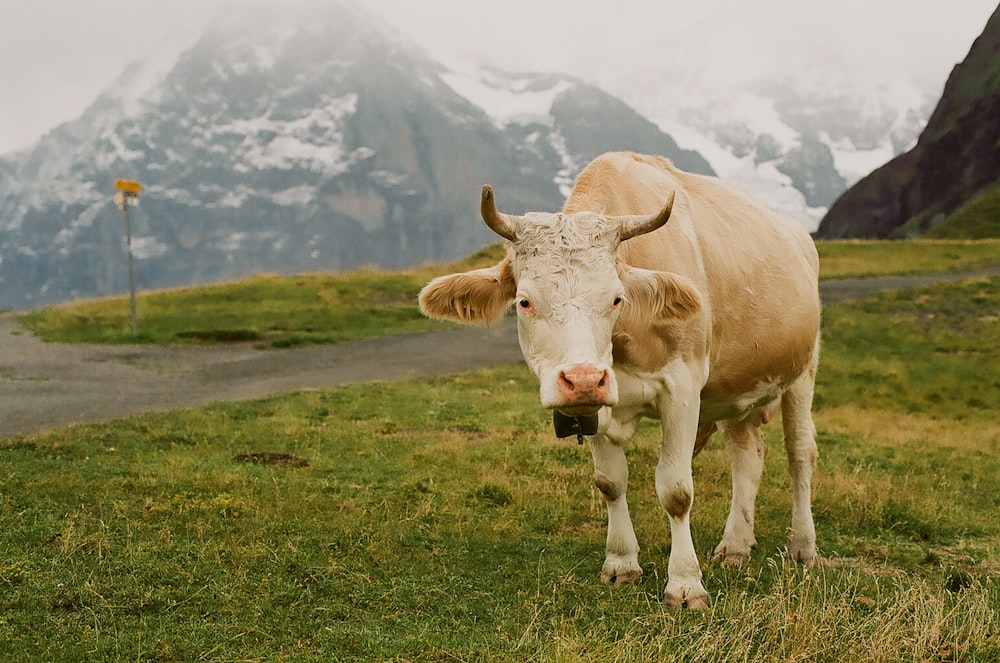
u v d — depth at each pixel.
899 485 11.02
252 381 17.92
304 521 7.90
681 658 5.41
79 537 7.04
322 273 35.56
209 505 8.06
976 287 32.34
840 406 18.23
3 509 7.76
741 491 8.09
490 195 5.98
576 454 11.30
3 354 20.89
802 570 7.52
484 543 7.66
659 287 6.23
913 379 20.84
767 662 5.40
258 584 6.43
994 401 19.38
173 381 17.67
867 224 152.75
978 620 6.00
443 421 13.57
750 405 7.88
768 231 8.02
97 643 5.46
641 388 6.55
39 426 12.57
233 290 31.22
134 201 24.61
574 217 6.11
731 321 7.31
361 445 11.36
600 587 6.82
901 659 5.48
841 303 30.69
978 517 9.95
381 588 6.53
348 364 20.59
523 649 5.61
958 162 140.38
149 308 28.48
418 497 8.97
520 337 6.40
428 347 23.64
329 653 5.49
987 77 145.75
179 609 6.00
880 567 7.89
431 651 5.53
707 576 7.18
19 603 5.93
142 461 9.94
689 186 7.83
